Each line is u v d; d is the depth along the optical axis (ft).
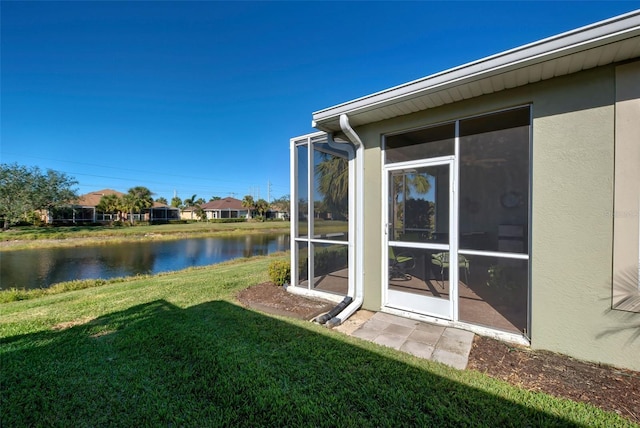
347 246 13.82
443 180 10.82
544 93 8.42
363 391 6.52
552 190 8.27
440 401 6.12
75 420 5.70
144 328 10.50
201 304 13.70
